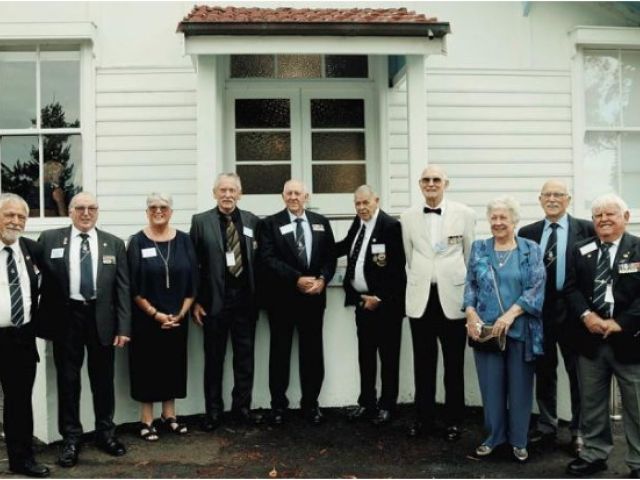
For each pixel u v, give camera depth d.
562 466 4.57
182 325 5.16
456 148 7.37
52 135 7.16
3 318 4.29
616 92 7.60
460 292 4.99
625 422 4.34
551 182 4.90
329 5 7.30
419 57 6.15
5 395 4.38
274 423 5.36
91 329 4.73
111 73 7.12
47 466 4.59
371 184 7.50
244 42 5.79
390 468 4.54
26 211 4.36
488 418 4.72
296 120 7.47
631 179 7.64
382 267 5.29
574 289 4.47
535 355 4.57
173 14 7.16
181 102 7.14
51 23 6.99
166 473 4.45
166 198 5.10
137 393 5.09
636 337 4.24
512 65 7.45
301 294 5.36
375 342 5.39
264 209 7.45
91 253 4.75
